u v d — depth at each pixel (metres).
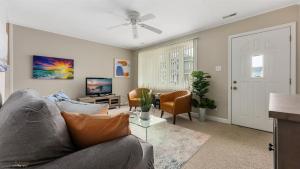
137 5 2.57
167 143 2.36
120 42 4.96
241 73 3.14
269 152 2.06
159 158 1.93
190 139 2.51
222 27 3.43
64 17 3.05
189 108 3.60
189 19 3.14
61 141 0.75
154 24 3.41
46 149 0.68
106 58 5.20
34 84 3.75
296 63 2.54
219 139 2.50
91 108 1.65
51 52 4.01
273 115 0.59
